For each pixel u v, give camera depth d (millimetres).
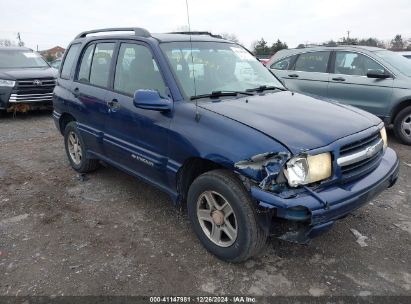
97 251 3463
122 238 3680
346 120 3336
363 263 3254
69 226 3926
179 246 3527
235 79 4078
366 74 7102
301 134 2951
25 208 4336
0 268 3221
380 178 3258
